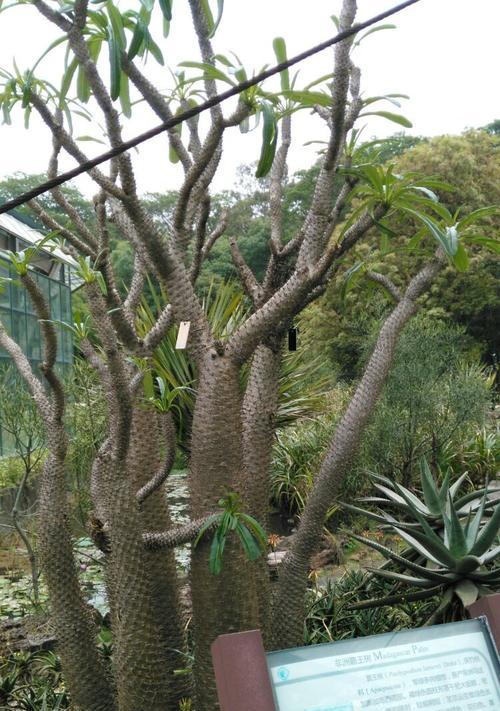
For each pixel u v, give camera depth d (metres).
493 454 7.27
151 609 2.43
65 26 2.10
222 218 3.10
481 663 1.85
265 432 2.81
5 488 6.35
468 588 3.09
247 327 2.40
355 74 2.93
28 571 5.66
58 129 2.27
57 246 2.76
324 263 2.35
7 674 3.64
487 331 18.69
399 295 3.11
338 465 2.79
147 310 5.39
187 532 2.33
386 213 2.79
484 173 18.38
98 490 2.65
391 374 6.35
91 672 2.69
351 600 3.94
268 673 1.72
